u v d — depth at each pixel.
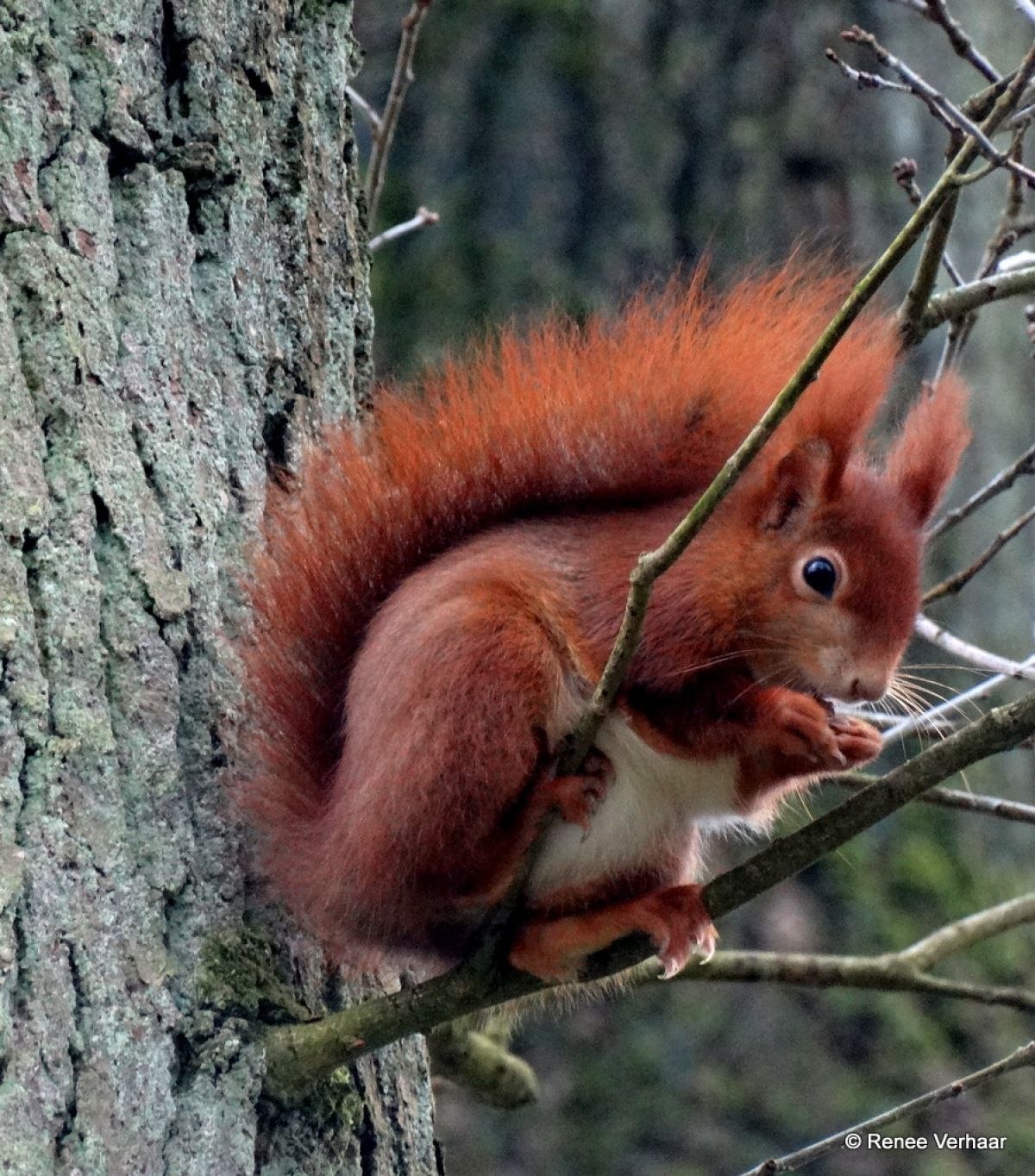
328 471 6.63
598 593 6.48
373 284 15.73
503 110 15.98
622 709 6.55
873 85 7.09
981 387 15.89
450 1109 14.28
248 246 6.72
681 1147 14.02
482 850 5.94
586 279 15.68
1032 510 7.98
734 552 6.63
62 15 6.16
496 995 6.14
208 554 6.18
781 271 7.14
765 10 15.88
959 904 14.77
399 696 5.94
